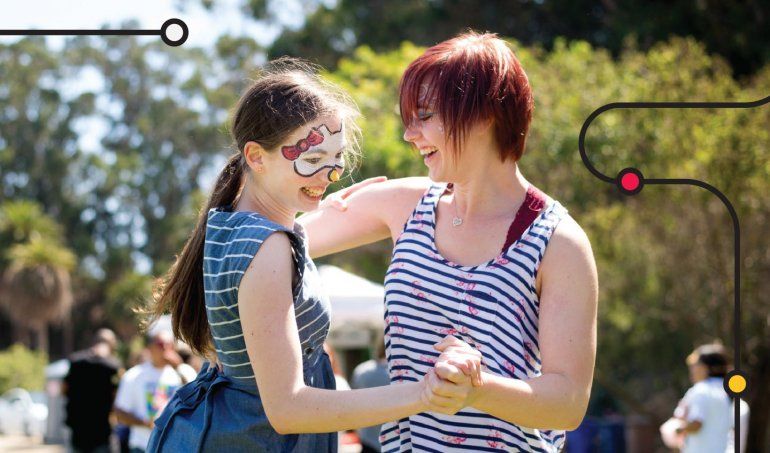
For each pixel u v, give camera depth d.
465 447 2.67
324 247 3.13
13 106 58.53
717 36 19.64
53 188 58.38
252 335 2.45
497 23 24.62
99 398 11.05
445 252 2.77
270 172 2.68
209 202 2.78
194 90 57.97
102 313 57.00
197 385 2.70
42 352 47.09
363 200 3.10
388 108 15.71
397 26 26.59
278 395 2.42
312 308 2.62
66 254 46.19
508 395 2.38
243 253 2.49
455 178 2.69
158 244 57.50
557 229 2.63
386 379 8.38
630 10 21.23
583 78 15.32
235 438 2.58
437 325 2.71
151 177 57.69
